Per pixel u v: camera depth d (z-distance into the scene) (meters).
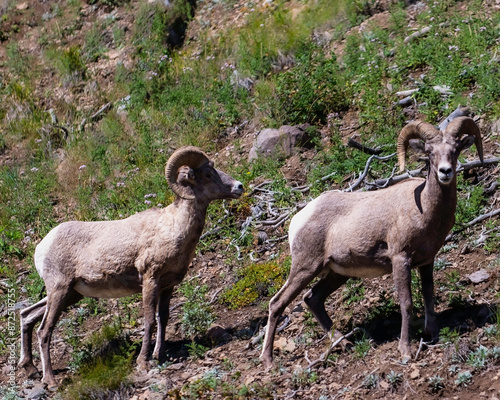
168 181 18.52
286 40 34.09
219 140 30.30
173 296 22.11
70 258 19.27
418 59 28.83
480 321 16.38
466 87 25.86
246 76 32.91
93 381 17.28
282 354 17.62
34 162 33.47
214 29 38.88
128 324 21.19
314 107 28.42
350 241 16.45
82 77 39.00
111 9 43.56
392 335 17.08
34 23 45.00
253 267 21.34
